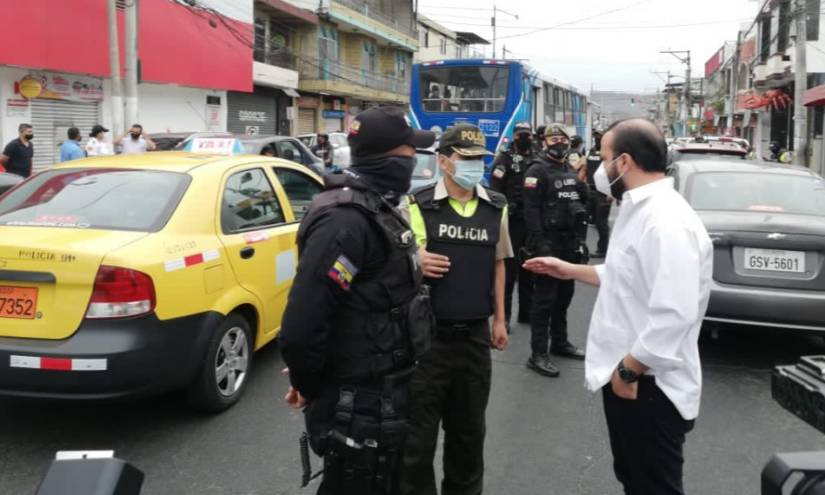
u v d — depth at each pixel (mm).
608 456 4133
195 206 4469
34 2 14727
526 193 5484
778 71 30125
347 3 36125
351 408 2268
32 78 15406
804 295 5289
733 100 44562
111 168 4727
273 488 3658
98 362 3717
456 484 3359
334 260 2166
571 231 5578
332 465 2287
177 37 19812
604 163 2723
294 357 2184
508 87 15500
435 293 3213
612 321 2643
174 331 4039
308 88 32438
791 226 5375
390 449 2285
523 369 5688
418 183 10398
